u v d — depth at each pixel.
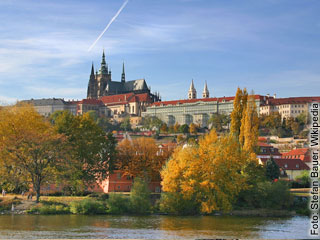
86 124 181.50
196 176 151.25
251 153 176.62
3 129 162.12
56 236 115.06
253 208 157.00
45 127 174.00
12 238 112.50
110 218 142.38
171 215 149.88
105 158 183.00
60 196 170.38
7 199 160.25
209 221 139.12
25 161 156.75
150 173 182.75
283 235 119.69
